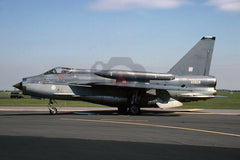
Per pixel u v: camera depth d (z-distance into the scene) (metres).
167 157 6.29
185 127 11.74
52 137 8.52
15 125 11.38
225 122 14.09
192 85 20.55
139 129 10.76
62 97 18.31
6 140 7.96
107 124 12.23
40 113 18.83
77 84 18.30
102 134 9.30
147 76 19.03
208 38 21.20
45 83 18.06
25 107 26.19
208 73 21.12
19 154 6.29
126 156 6.28
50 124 11.84
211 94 20.69
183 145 7.73
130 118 15.52
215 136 9.47
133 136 9.03
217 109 26.59
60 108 25.77
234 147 7.61
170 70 20.83
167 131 10.39
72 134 9.17
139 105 19.28
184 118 16.09
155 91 20.11
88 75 18.92
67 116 16.22
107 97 19.02
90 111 21.50
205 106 33.31
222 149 7.30
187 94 20.36
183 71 20.92
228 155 6.61
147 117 16.42
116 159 6.01
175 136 9.25
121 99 19.27
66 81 18.42
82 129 10.42
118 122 13.19
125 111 20.42
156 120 14.56
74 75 18.72
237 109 26.56
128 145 7.52
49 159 5.90
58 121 13.12
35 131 9.72
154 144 7.75
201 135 9.62
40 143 7.56
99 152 6.62
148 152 6.74
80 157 6.11
